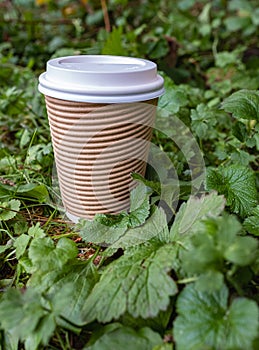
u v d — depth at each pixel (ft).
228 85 5.21
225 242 2.00
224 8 8.41
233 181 3.02
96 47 5.42
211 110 3.94
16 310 2.03
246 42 7.53
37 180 3.62
